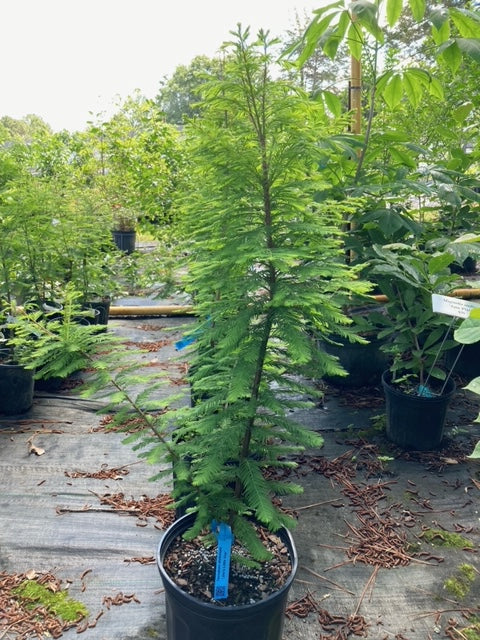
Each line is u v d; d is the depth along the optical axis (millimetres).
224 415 1588
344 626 1887
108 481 2729
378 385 3869
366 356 3746
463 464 2936
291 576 1571
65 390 3828
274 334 1540
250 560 1597
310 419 3404
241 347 1521
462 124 4629
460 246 3008
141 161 6277
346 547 2295
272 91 1419
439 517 2494
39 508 2506
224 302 1609
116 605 1960
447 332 3031
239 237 1486
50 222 4070
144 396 1776
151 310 5613
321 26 3207
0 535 2314
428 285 3031
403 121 4781
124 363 1784
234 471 1637
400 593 2045
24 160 6523
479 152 4062
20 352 3320
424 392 3041
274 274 1546
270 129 1453
